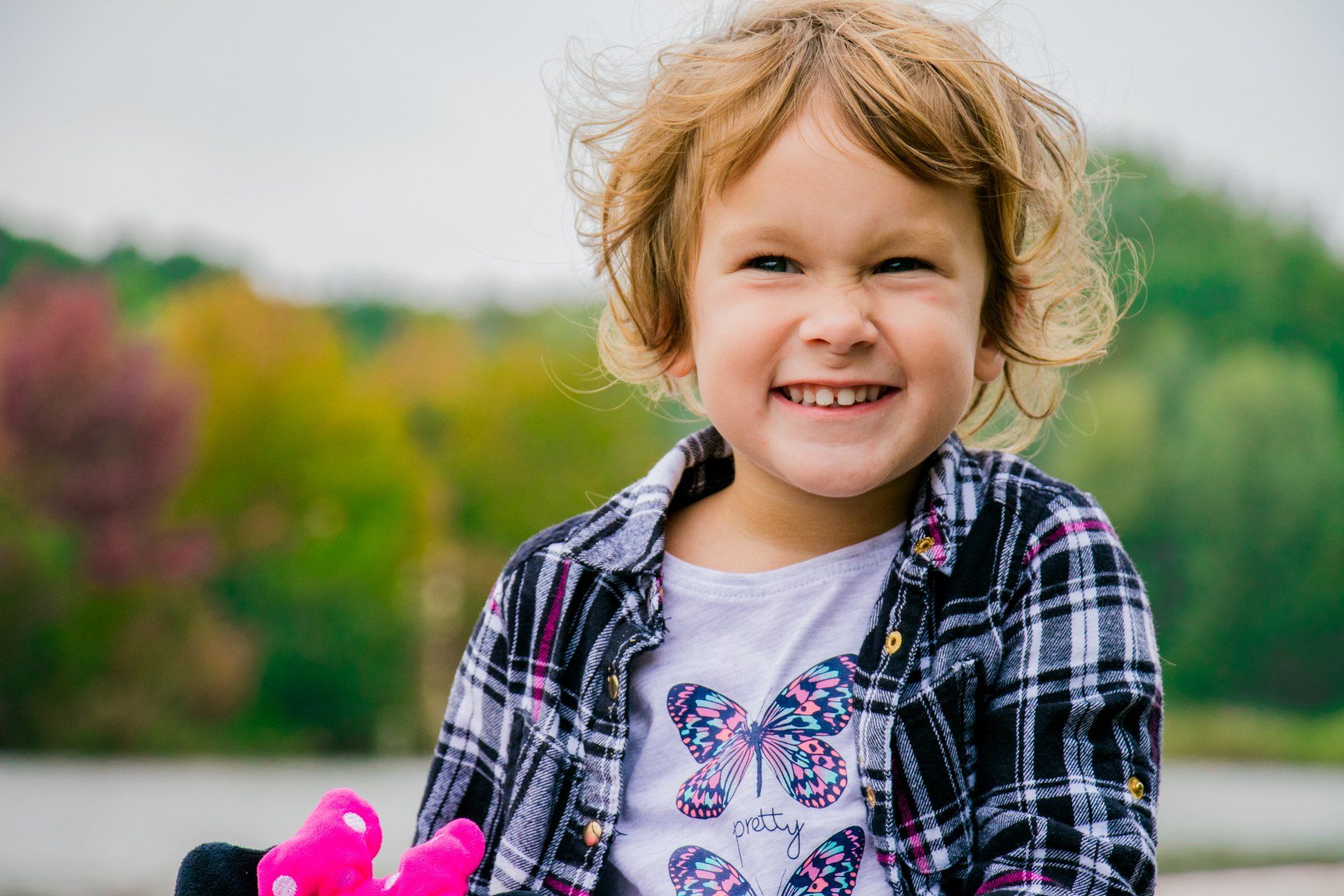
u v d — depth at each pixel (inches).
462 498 900.0
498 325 987.3
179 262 986.1
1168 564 900.0
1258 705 884.0
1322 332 951.6
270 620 823.7
